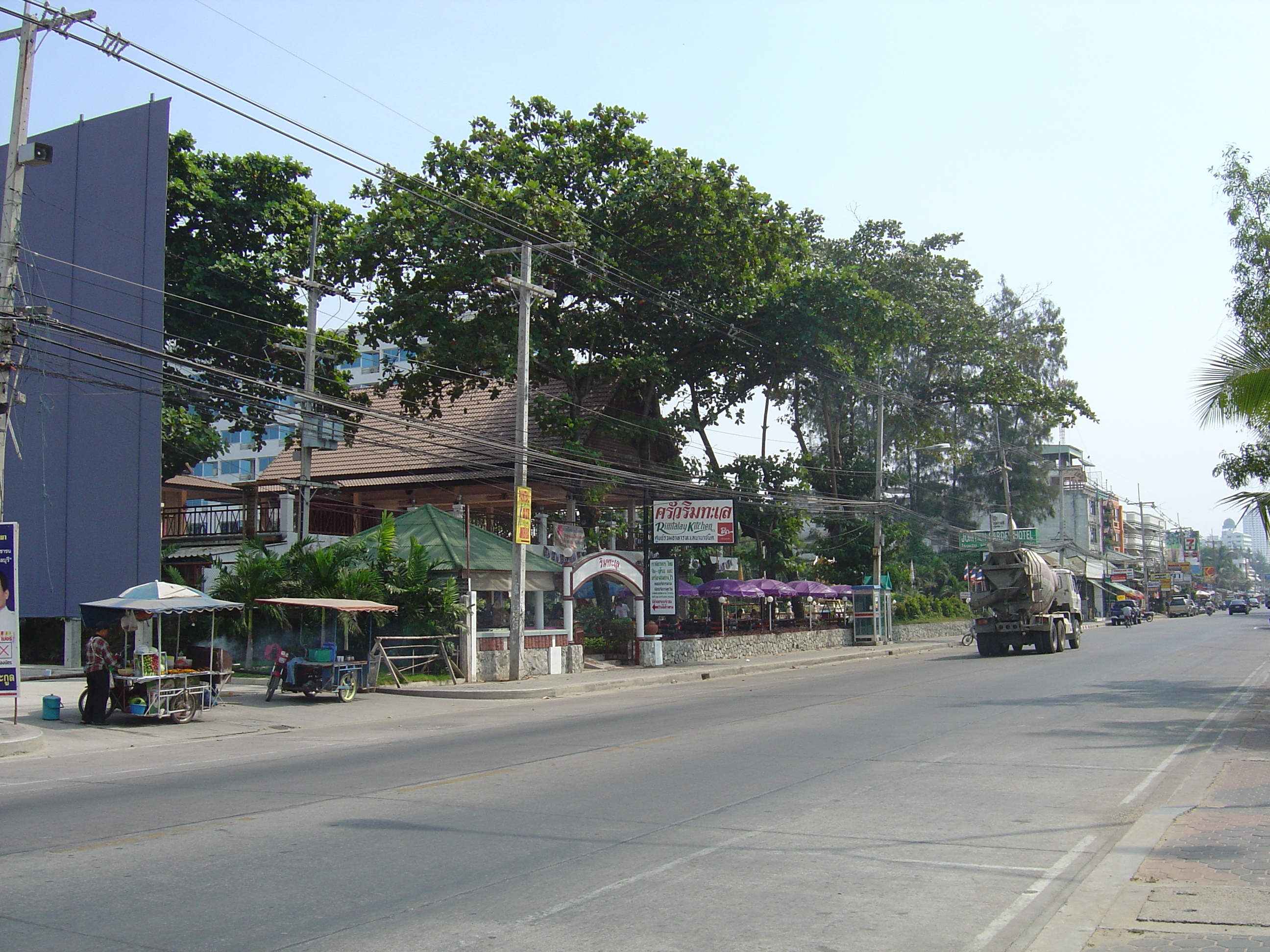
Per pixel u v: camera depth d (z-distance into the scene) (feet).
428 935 19.58
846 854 26.14
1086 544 314.35
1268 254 77.51
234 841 27.73
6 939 19.34
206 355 117.91
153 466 84.17
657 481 114.52
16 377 65.87
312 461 139.54
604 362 116.26
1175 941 18.48
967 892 22.63
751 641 128.16
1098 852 26.37
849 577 168.14
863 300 120.67
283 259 117.80
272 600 69.21
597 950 18.72
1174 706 61.77
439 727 59.57
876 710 62.13
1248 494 64.95
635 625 110.01
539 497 136.05
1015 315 211.00
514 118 114.32
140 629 67.82
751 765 40.83
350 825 29.73
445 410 138.21
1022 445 211.41
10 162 53.11
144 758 47.29
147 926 20.11
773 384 140.05
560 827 29.40
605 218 108.58
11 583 51.11
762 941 19.27
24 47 52.80
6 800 35.47
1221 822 28.45
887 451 180.24
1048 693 70.59
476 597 92.63
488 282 102.47
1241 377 52.75
